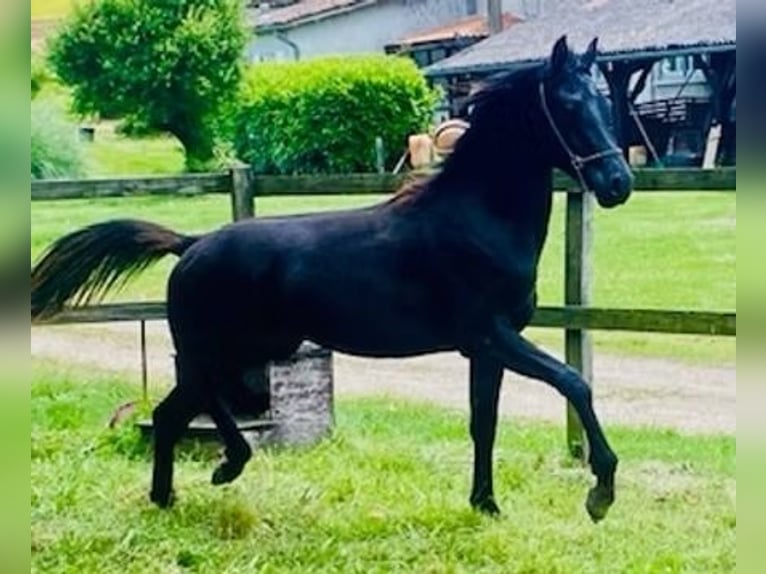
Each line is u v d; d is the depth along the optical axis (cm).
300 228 566
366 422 778
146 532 547
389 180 710
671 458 689
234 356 570
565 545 533
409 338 555
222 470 591
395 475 645
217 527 552
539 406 848
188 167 2919
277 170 2662
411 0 4109
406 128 2547
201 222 1828
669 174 648
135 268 579
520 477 640
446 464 671
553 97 537
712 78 2662
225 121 2841
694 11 2734
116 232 573
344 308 553
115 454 693
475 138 550
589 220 672
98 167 2864
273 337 567
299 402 705
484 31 3731
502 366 559
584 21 2920
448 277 546
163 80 2862
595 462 527
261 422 694
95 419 779
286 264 557
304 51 4028
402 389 905
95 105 2956
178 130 2925
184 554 522
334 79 2548
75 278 571
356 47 4072
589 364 679
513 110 545
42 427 753
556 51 539
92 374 942
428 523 559
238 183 734
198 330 568
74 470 646
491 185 547
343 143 2559
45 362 984
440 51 3766
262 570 502
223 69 2847
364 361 1009
